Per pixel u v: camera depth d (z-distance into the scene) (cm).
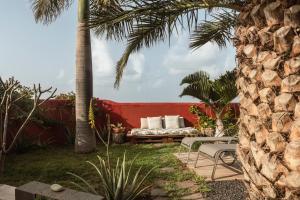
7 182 732
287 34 320
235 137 886
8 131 1127
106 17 507
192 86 1237
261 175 341
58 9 1209
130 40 583
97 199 368
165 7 489
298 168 301
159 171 768
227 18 610
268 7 338
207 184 624
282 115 316
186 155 942
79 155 1072
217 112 1270
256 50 363
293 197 307
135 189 539
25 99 1107
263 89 343
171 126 1462
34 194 387
